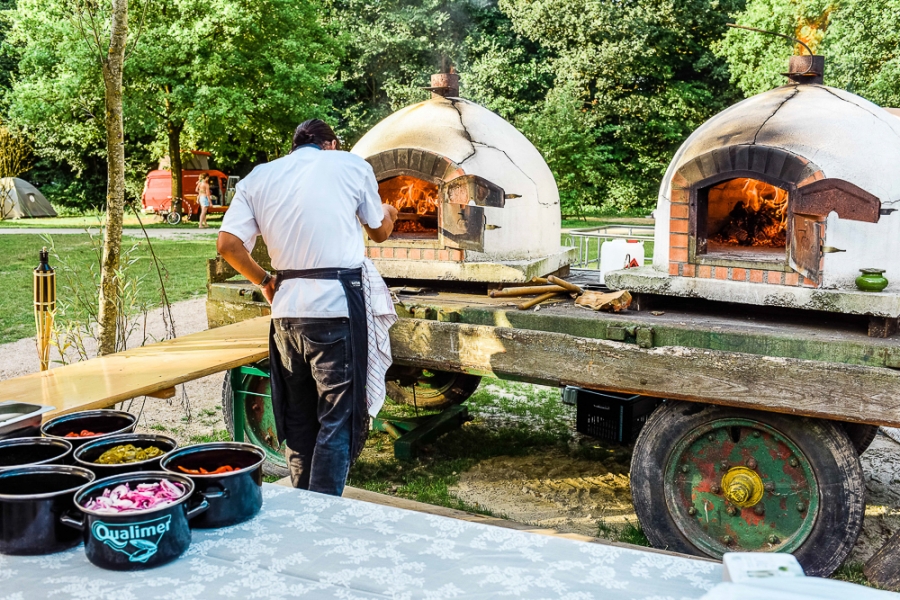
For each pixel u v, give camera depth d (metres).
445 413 5.48
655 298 4.01
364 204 3.23
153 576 1.57
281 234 3.07
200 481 1.80
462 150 4.44
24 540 1.65
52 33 20.30
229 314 4.85
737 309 3.92
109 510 1.62
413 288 4.63
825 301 3.39
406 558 1.65
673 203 3.78
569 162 24.58
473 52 28.72
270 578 1.56
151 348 3.89
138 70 20.47
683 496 3.50
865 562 3.59
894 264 3.44
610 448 5.28
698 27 27.80
